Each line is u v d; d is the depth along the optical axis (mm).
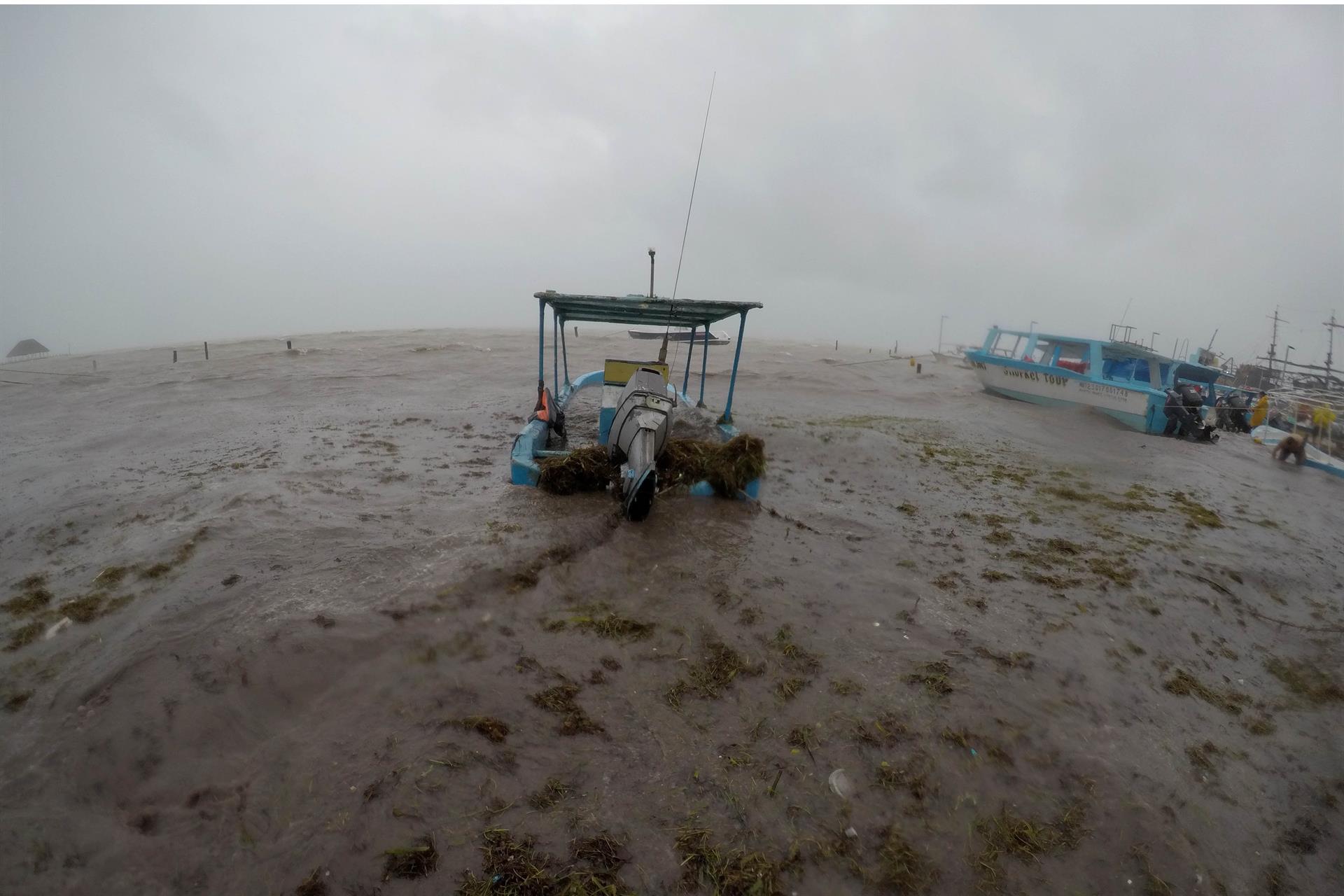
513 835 2789
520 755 3230
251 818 2795
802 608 4816
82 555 5250
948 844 2932
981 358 18297
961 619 4848
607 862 2693
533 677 3818
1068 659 4422
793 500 7453
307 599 4316
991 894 2727
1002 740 3576
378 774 3041
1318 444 14672
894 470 9305
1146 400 14250
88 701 3359
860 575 5445
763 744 3430
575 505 6578
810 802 3078
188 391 14086
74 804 2809
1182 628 5098
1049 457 11195
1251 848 3098
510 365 18469
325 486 6910
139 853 2621
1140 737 3754
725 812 2992
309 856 2639
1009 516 7539
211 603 4250
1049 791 3273
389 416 11219
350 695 3547
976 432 12945
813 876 2719
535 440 8234
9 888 2451
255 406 12227
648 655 4121
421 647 3939
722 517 6578
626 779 3137
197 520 5797
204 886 2516
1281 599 5957
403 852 2670
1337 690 4504
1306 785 3549
